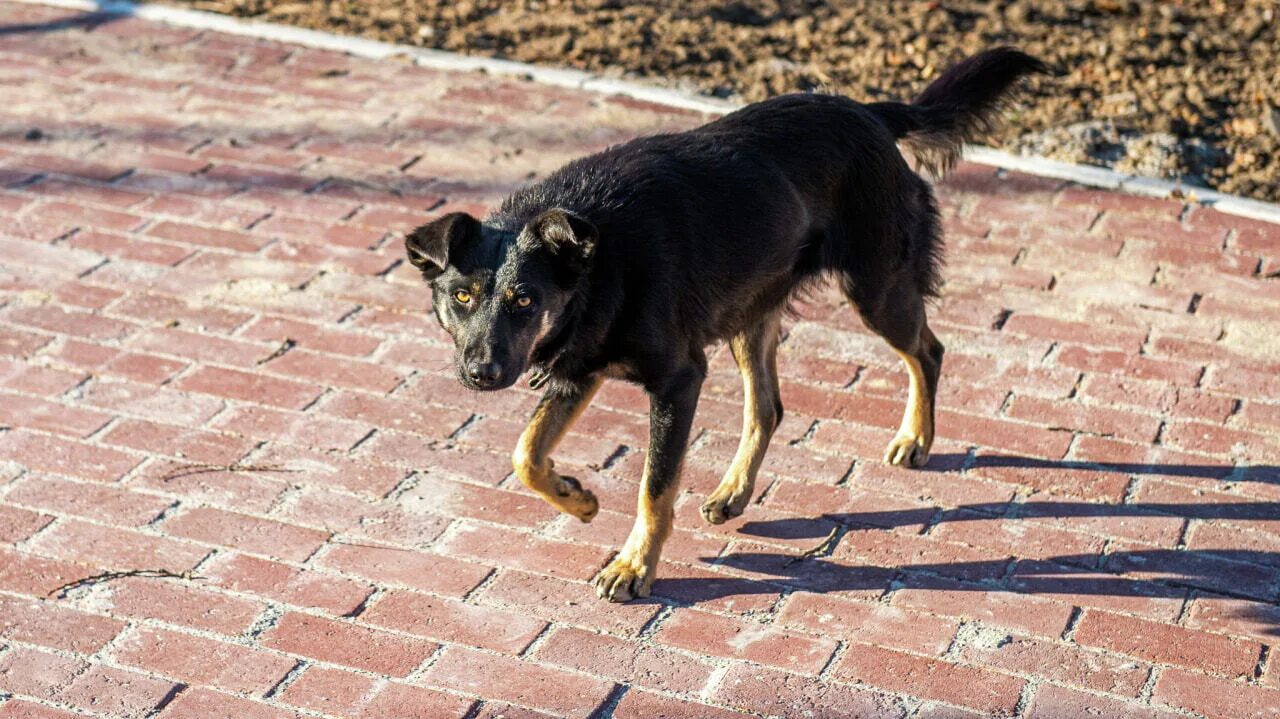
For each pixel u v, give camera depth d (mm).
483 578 3748
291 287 4434
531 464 3693
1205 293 4395
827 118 3873
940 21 5418
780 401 3965
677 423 3697
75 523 3830
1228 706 3521
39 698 3527
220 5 5715
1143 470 3965
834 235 3889
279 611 3676
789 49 5320
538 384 3748
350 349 4262
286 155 4883
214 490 3908
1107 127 4914
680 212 3697
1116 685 3559
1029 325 4328
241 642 3623
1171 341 4270
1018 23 5402
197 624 3650
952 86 4098
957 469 3982
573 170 3748
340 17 5621
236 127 5000
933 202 4008
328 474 3951
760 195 3766
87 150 4887
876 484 3951
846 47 5316
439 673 3578
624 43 5359
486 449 4020
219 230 4605
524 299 3547
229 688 3549
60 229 4594
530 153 4879
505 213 3666
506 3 5734
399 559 3779
